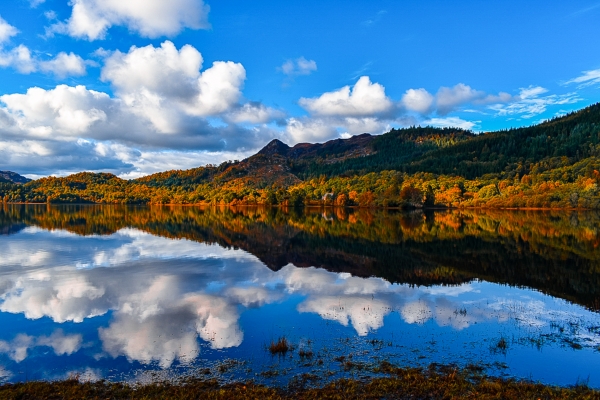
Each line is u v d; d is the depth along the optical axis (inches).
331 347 629.0
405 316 801.6
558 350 619.5
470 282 1141.7
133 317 803.4
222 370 544.7
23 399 468.1
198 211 5925.2
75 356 604.4
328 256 1606.8
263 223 3378.4
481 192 7042.3
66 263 1407.5
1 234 2353.6
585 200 5305.1
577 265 1393.9
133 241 2050.9
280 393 473.4
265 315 813.2
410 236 2325.3
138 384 506.6
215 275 1221.1
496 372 538.3
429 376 516.7
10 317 803.4
